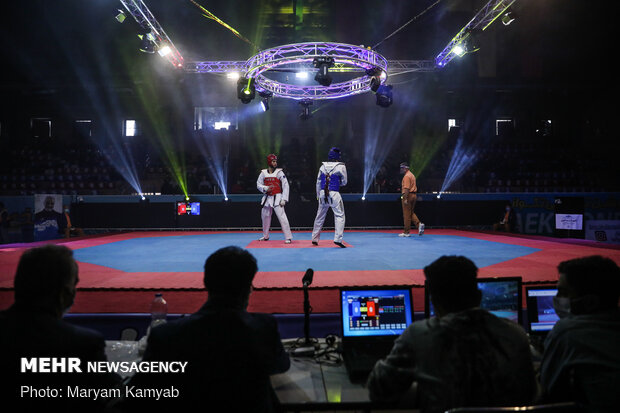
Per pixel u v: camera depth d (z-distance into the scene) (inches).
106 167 740.0
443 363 61.0
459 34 510.6
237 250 69.9
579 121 826.8
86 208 493.4
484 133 827.4
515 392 60.2
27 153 771.4
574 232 399.2
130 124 829.8
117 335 141.9
